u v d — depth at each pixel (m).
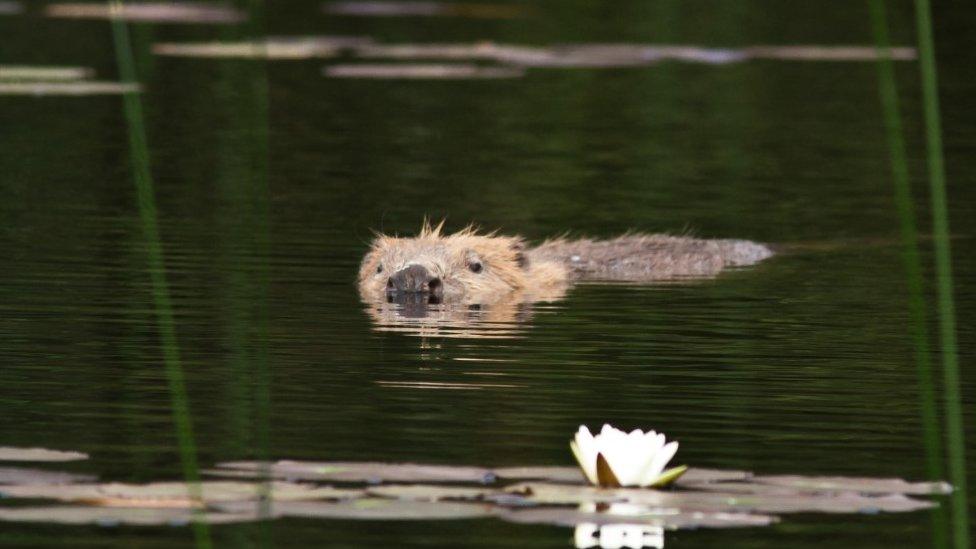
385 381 11.16
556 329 13.39
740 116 27.03
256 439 9.37
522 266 16.28
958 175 22.02
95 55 32.34
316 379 11.18
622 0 41.44
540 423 9.95
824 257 16.91
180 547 7.53
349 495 7.87
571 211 19.59
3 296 13.97
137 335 12.56
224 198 19.67
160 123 25.36
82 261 15.69
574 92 29.38
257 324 13.20
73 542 7.57
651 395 10.83
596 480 8.09
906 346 12.53
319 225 18.25
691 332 13.20
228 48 33.56
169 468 8.59
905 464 9.02
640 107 27.91
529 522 7.49
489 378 11.32
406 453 9.08
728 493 8.02
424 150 23.67
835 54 33.09
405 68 31.70
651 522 7.50
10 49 32.81
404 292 15.09
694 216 19.34
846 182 21.59
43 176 20.78
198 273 15.36
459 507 7.68
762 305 14.42
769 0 40.78
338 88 29.33
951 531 7.82
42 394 10.52
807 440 9.59
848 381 11.29
